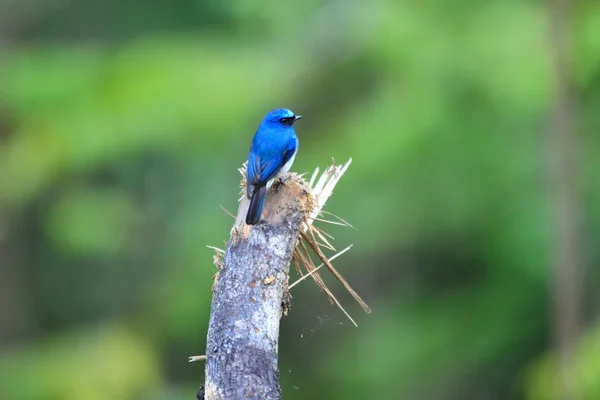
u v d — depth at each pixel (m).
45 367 17.72
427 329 16.33
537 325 15.86
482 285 16.36
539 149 14.47
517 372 15.98
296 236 5.62
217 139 15.48
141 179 17.47
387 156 14.26
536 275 14.68
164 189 17.30
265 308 5.30
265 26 16.84
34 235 20.11
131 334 17.69
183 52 16.23
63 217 17.66
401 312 16.62
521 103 13.77
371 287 16.98
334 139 15.16
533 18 14.09
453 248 15.38
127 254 18.06
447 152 14.47
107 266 19.58
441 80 14.23
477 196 14.70
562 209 13.23
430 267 16.64
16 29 20.53
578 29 13.70
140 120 15.31
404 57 14.45
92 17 20.75
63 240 17.84
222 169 16.31
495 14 14.28
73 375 17.20
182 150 15.77
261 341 5.19
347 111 15.67
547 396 13.78
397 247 15.10
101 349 17.58
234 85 15.58
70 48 17.72
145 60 16.02
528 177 14.59
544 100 13.62
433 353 16.22
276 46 16.47
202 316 16.22
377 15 15.09
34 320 20.39
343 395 16.73
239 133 15.58
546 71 13.52
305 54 15.95
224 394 5.04
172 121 15.33
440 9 14.48
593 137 15.36
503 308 16.03
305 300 17.48
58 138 15.43
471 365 16.11
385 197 14.84
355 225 14.91
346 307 17.11
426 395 16.12
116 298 19.61
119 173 17.70
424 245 15.44
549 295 14.88
